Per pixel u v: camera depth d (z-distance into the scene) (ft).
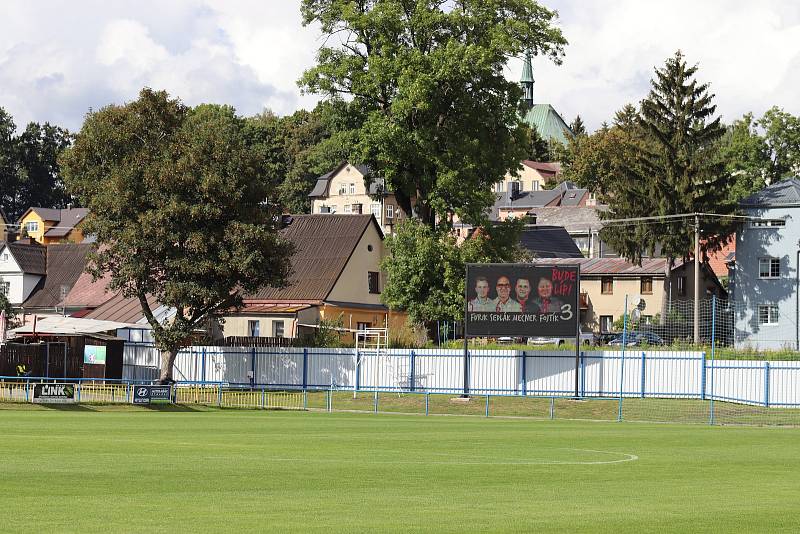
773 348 301.22
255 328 291.99
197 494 61.52
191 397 216.13
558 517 54.70
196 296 211.41
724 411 199.00
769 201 332.60
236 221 211.82
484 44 258.37
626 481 73.97
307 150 614.34
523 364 230.68
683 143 342.64
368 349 244.01
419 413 201.77
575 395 216.54
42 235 567.18
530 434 130.62
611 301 371.76
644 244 334.65
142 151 213.46
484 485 69.46
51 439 103.50
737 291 335.47
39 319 247.70
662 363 219.41
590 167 556.51
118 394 199.31
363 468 79.20
